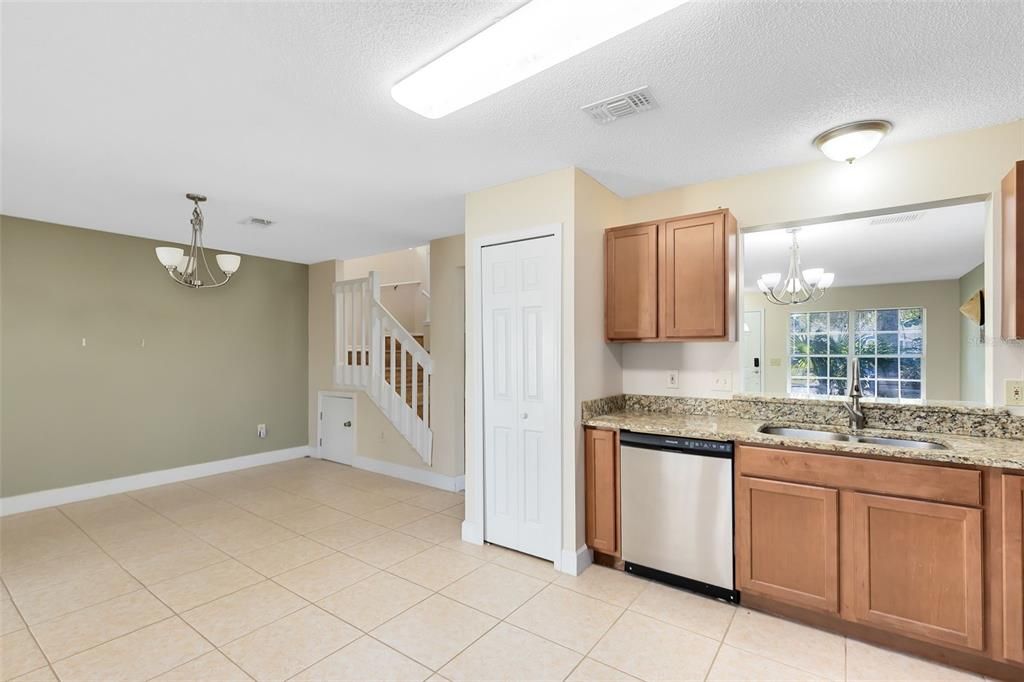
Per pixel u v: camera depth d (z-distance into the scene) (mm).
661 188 3223
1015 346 2287
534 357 2994
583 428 2938
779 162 2746
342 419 5535
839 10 1499
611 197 3273
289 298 5734
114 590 2633
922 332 5004
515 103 2082
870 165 2598
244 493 4402
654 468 2701
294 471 5191
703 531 2553
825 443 2223
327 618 2357
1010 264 2135
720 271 2750
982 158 2332
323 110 2135
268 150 2555
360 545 3236
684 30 1596
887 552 2090
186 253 4875
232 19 1528
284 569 2885
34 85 1912
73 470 4133
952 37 1627
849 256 4461
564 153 2619
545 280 2939
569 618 2357
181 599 2539
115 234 4379
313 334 5859
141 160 2678
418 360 4762
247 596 2568
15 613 2402
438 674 1953
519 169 2863
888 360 5000
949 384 4820
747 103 2082
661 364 3291
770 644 2158
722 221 2746
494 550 3146
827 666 2008
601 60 1766
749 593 2457
